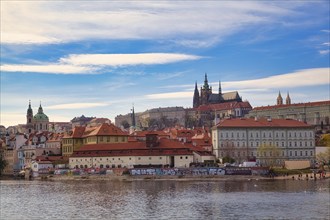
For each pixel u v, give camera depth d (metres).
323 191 190.50
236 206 148.12
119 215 133.50
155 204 154.88
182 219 126.00
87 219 127.94
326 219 123.44
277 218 125.88
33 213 139.75
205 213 135.12
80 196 183.50
